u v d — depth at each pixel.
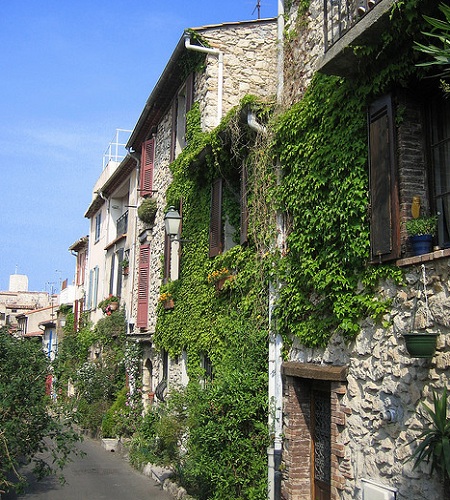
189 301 12.35
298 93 8.11
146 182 17.50
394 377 5.51
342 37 5.98
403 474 5.27
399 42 5.57
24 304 60.22
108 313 21.62
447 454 4.31
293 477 7.34
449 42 4.36
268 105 8.71
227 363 8.97
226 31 13.47
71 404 9.99
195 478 9.56
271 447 7.81
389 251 5.58
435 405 4.59
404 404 5.34
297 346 7.55
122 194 23.80
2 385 8.84
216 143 10.59
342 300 6.34
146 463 13.20
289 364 7.55
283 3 8.89
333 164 6.65
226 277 10.20
